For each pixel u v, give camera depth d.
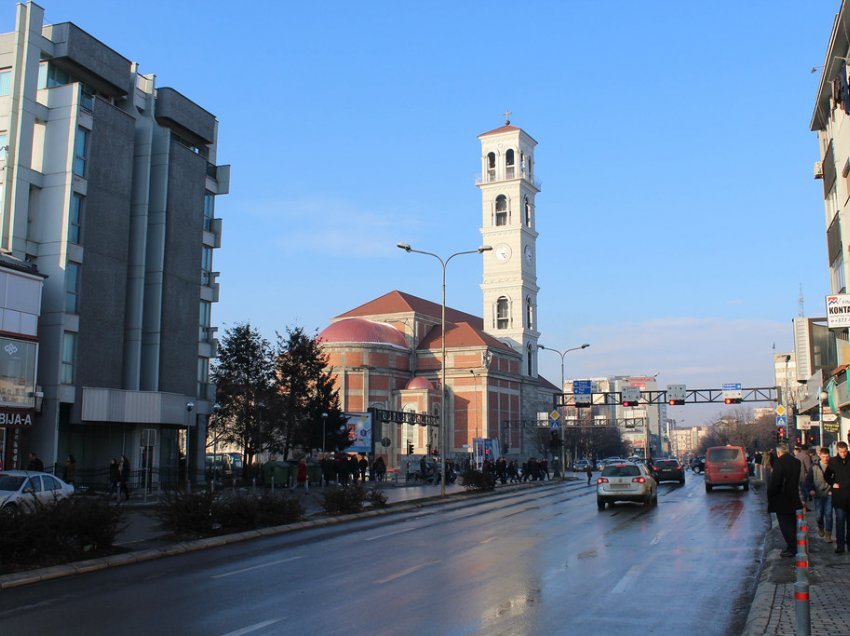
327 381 64.12
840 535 14.60
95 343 40.66
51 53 40.69
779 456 14.50
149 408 42.38
